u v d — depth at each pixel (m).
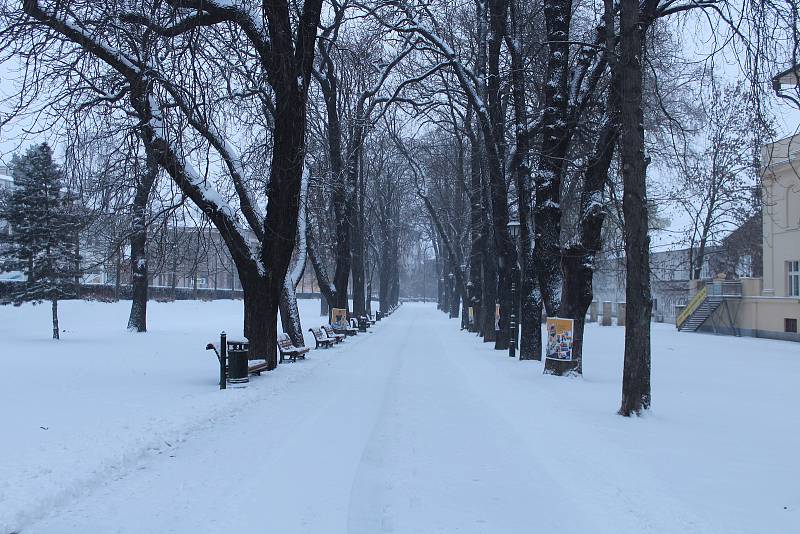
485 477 6.92
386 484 6.67
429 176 45.06
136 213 15.59
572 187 21.31
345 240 31.84
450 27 23.39
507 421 9.69
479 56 24.48
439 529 5.36
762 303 35.69
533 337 19.11
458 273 40.84
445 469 7.24
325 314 56.81
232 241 15.46
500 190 21.91
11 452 7.31
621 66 10.48
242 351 13.52
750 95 10.88
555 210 16.77
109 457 7.18
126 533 5.16
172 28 12.07
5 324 32.91
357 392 13.11
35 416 9.51
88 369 16.12
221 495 6.18
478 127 28.58
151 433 8.45
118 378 14.35
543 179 16.73
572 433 8.70
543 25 22.17
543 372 15.54
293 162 15.29
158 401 11.04
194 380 14.11
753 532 5.06
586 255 15.29
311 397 12.38
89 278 50.84
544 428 9.05
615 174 21.98
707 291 40.88
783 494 6.04
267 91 16.45
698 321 40.84
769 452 7.70
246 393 12.19
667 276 55.97
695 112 19.31
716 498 5.92
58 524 5.35
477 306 36.72
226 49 13.73
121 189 14.03
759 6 10.27
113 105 13.24
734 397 12.54
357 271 40.56
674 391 13.42
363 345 27.25
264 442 8.44
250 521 5.47
